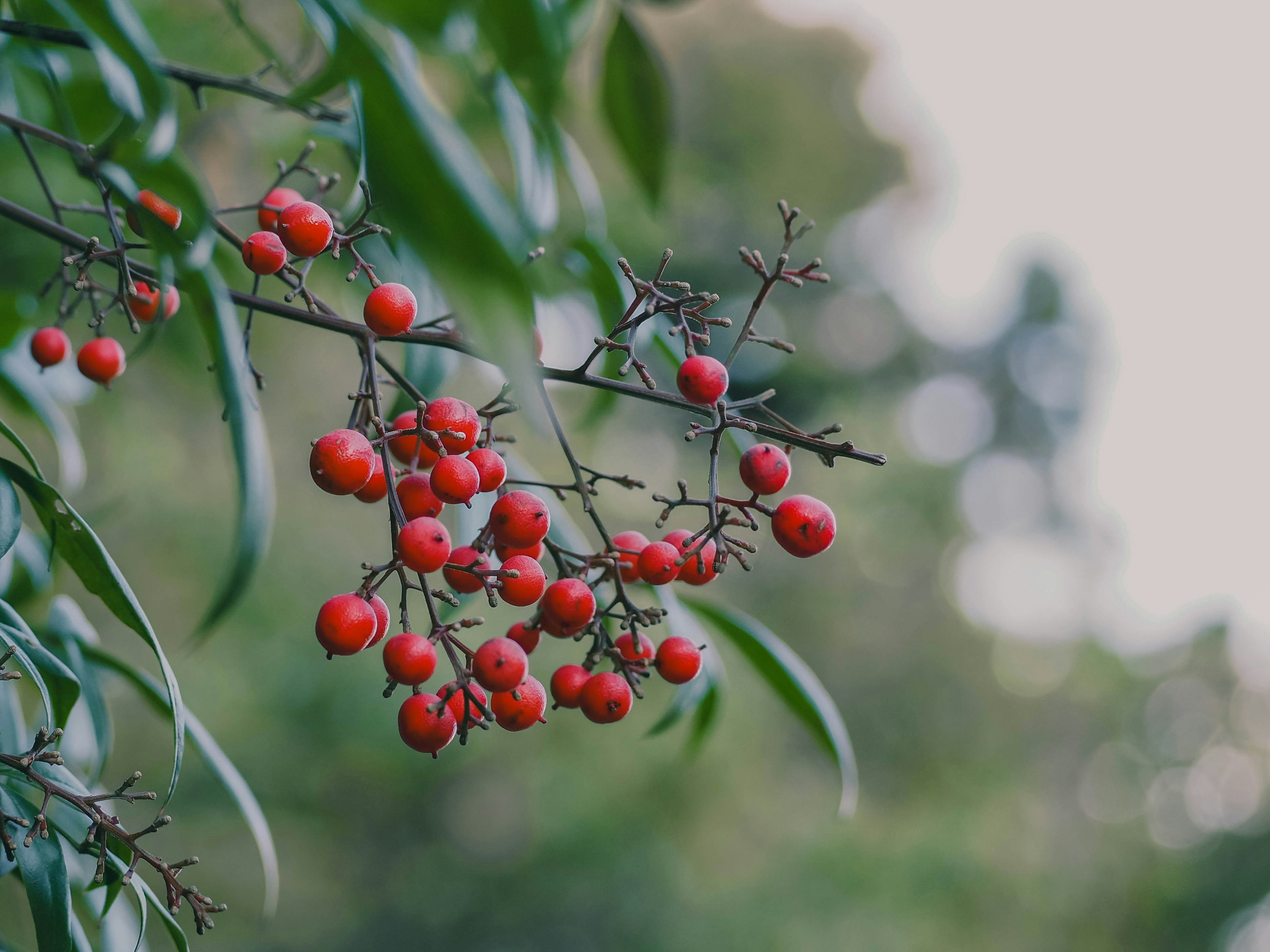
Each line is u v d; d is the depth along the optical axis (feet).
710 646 5.82
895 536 54.08
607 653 4.10
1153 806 51.24
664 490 44.47
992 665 55.83
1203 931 43.34
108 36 3.14
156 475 22.24
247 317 3.88
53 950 3.50
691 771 35.60
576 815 34.47
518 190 5.42
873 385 63.36
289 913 32.83
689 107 53.57
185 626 27.02
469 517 4.84
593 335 5.70
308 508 30.40
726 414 3.86
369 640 3.69
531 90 4.55
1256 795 48.47
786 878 36.35
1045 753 56.03
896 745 52.13
